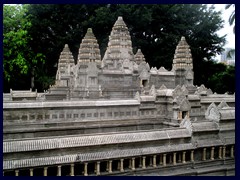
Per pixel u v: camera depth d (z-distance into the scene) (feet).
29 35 291.38
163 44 339.16
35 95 173.58
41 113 116.16
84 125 123.85
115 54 189.16
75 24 332.19
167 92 147.84
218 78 325.83
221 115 115.14
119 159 91.76
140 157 95.76
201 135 109.81
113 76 168.14
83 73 168.76
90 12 332.60
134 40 336.49
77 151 87.76
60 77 220.64
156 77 193.47
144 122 138.41
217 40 336.29
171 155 104.94
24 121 112.98
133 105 136.36
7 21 276.41
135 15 320.70
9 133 108.78
